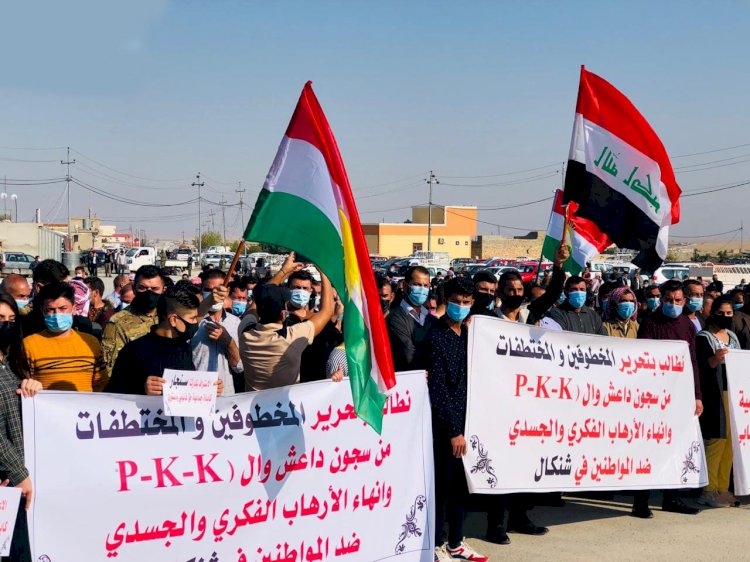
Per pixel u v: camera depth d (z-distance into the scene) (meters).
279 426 4.97
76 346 5.06
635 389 6.96
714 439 7.68
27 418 4.16
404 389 5.57
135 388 4.67
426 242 90.75
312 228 4.96
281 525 4.97
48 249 62.97
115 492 4.38
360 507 5.32
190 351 4.87
